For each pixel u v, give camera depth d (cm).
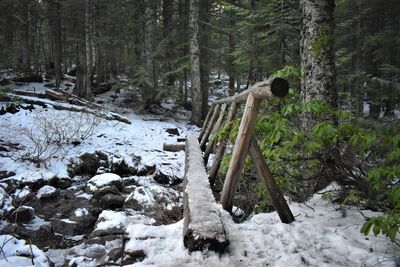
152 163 734
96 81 1997
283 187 388
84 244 313
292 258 250
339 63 930
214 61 1616
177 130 1114
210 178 410
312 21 427
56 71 1888
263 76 1168
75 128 873
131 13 1647
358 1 1045
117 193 562
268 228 297
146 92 1495
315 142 305
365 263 246
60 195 578
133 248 265
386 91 901
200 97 1409
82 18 1836
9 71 1967
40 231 439
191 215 273
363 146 292
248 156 374
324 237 285
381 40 956
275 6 890
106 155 745
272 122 329
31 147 757
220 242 244
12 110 966
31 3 1839
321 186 404
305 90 437
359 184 337
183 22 1703
